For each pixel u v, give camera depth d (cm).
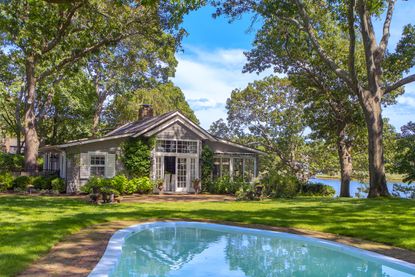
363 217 1314
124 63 3622
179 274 758
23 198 1933
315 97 2955
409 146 2770
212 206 1681
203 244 1008
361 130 3020
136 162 2559
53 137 3956
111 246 849
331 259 871
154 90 4562
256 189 2055
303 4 2189
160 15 2325
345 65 2767
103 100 4103
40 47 2433
